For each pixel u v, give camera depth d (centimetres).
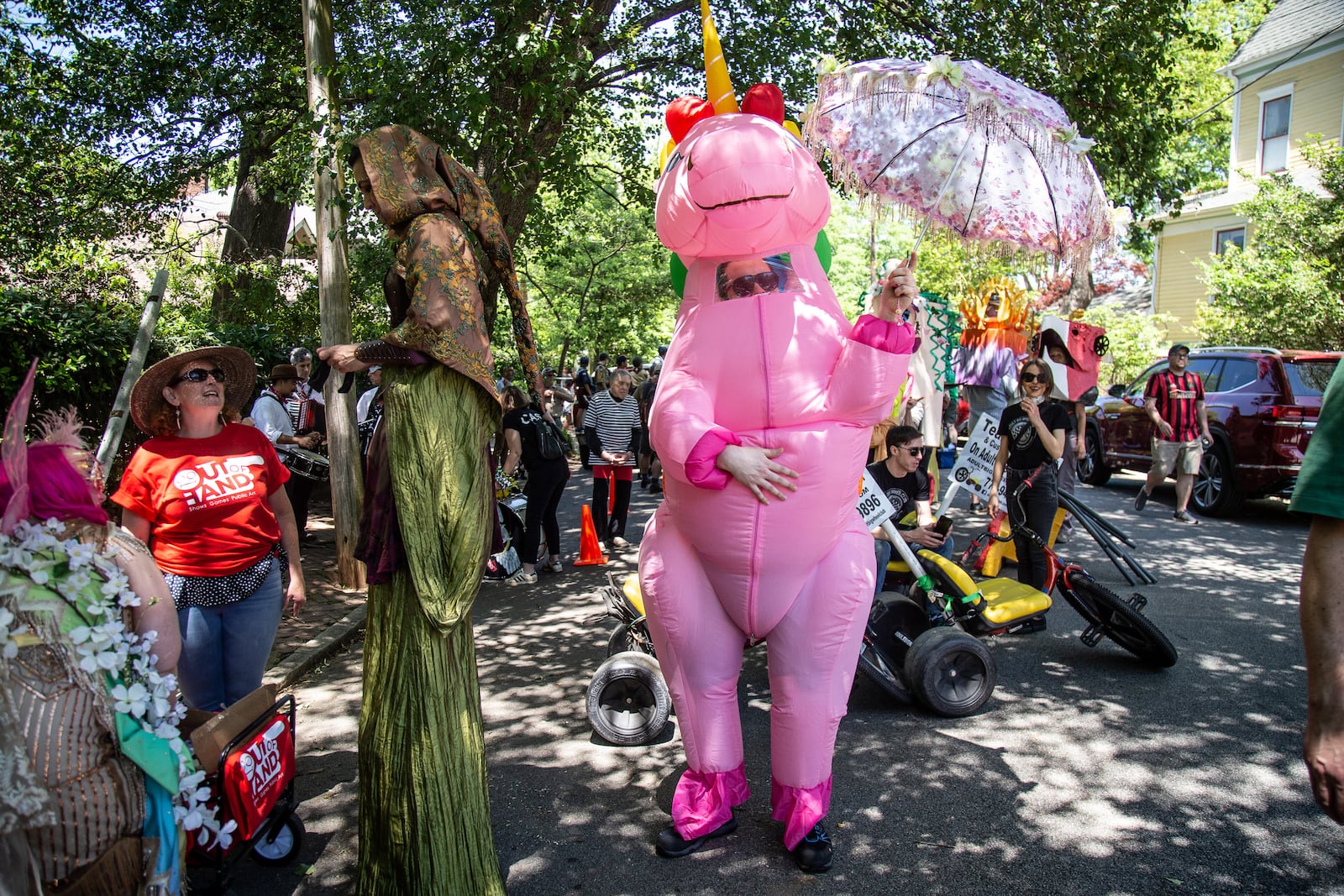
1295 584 782
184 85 1288
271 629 405
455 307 317
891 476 570
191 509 377
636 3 994
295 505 917
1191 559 874
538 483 839
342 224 787
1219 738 475
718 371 345
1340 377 188
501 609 757
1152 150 957
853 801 416
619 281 2592
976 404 948
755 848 380
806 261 361
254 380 418
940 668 500
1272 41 2178
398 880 316
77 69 1286
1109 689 545
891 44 964
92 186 1347
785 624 362
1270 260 1578
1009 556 760
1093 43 912
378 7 866
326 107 797
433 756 316
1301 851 367
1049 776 436
